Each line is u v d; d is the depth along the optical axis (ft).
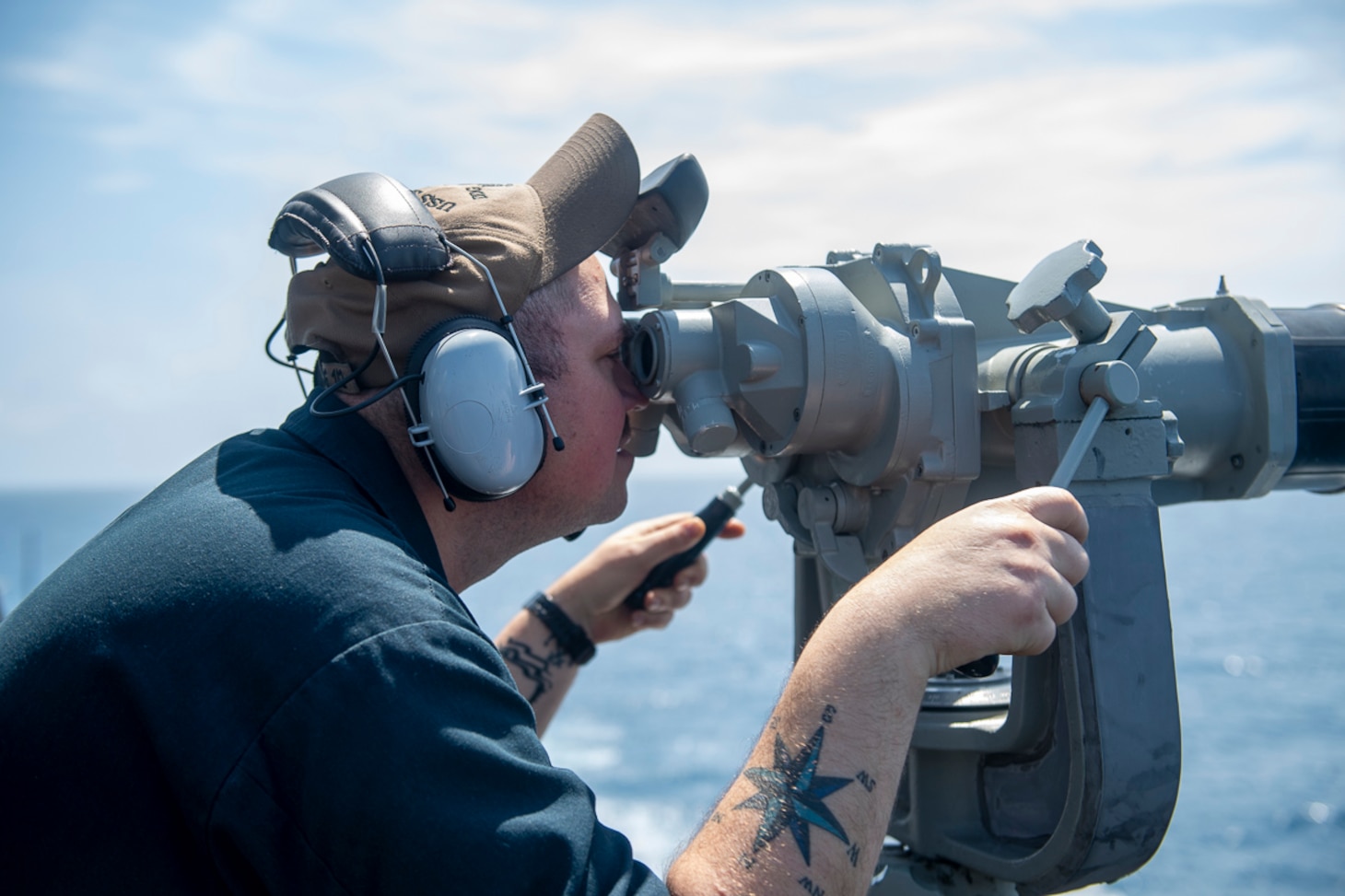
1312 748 68.23
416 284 3.41
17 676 2.89
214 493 3.19
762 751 3.04
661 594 6.01
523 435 3.42
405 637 2.74
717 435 4.23
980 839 4.28
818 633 3.19
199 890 2.74
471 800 2.61
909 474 4.14
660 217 4.59
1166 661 3.77
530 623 5.88
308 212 3.39
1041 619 3.14
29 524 465.06
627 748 79.05
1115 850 3.71
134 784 2.74
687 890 2.81
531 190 3.85
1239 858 45.83
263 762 2.61
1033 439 3.94
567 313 3.81
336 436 3.47
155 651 2.78
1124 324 3.88
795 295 4.12
